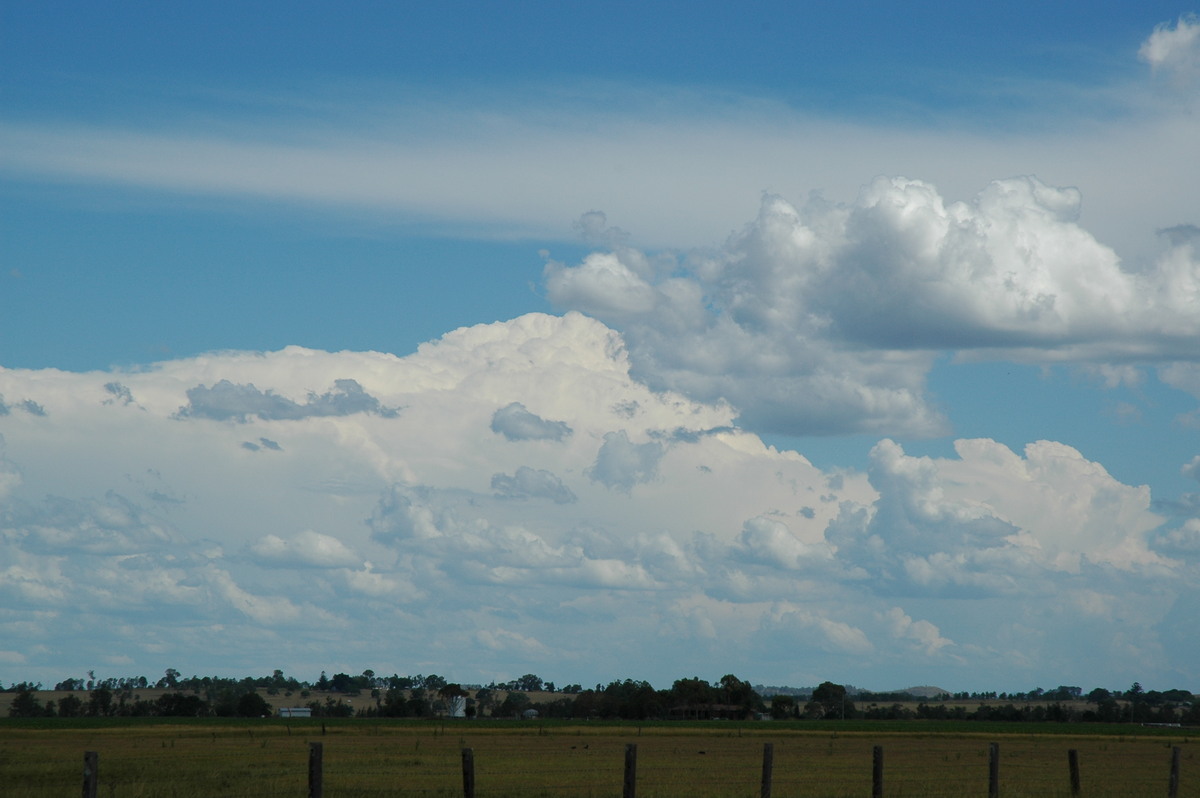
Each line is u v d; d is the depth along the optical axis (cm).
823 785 5350
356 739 12369
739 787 5306
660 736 14388
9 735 13275
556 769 7025
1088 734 16238
